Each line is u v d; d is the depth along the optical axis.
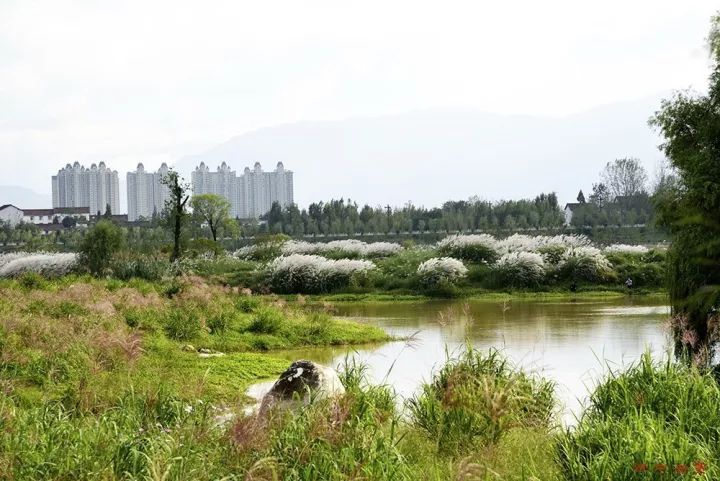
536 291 32.66
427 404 8.43
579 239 41.69
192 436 6.54
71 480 6.17
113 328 15.76
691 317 12.36
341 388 9.23
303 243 47.91
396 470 6.30
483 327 20.42
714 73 13.45
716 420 7.52
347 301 31.25
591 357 14.97
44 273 36.34
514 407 8.38
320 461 6.14
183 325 17.56
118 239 32.72
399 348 17.33
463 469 5.75
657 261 35.56
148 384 9.88
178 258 35.38
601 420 7.48
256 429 6.30
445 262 33.12
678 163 14.17
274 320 19.27
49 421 7.60
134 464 6.18
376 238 66.56
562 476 6.63
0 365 11.66
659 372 8.63
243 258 46.84
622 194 78.06
